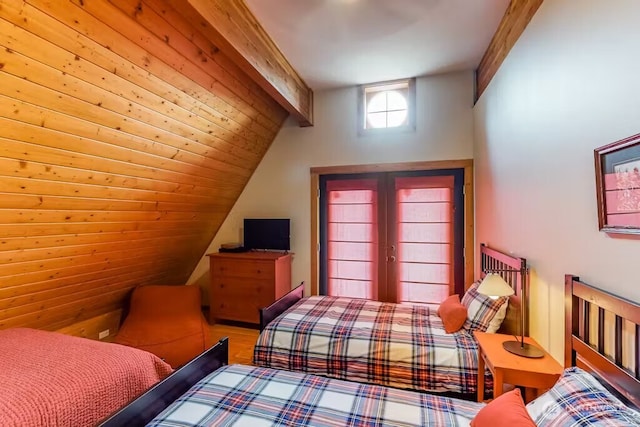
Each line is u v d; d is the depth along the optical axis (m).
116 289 3.42
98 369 1.63
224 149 3.36
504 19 2.45
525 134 2.09
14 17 1.39
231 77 2.75
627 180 1.13
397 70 3.45
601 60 1.29
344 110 3.97
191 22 1.92
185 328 3.25
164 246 3.59
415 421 1.34
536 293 1.95
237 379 1.69
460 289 3.66
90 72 1.79
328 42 2.81
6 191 1.82
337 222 4.09
